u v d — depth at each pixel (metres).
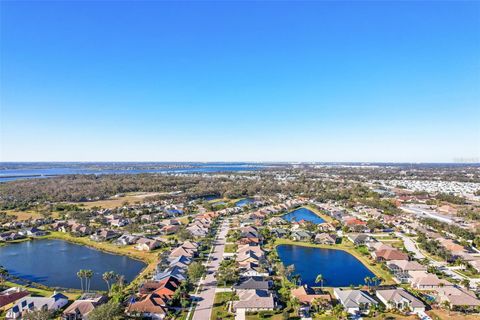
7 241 157.25
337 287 100.69
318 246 145.62
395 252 124.88
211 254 132.00
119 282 97.94
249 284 96.75
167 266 115.94
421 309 84.81
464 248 135.50
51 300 86.50
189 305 87.81
